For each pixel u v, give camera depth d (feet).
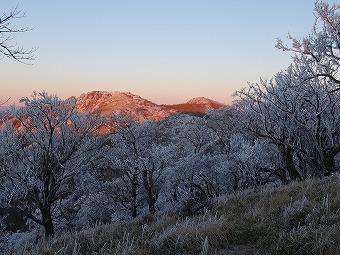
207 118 114.11
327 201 21.98
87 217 97.96
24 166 64.80
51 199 65.05
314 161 48.14
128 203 106.42
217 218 24.98
